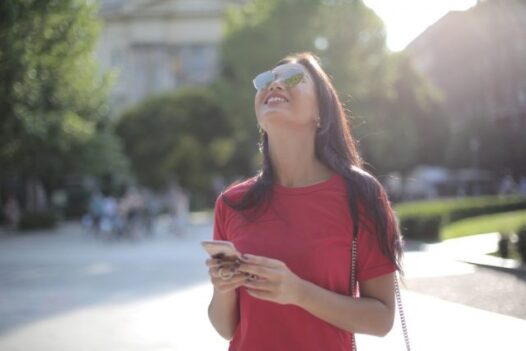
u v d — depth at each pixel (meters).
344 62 34.53
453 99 48.97
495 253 12.77
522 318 7.30
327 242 1.97
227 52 37.50
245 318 2.01
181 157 51.03
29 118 14.61
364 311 1.91
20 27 11.93
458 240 16.38
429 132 44.16
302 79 2.09
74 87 15.80
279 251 1.99
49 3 12.51
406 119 41.34
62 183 43.91
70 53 14.20
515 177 38.66
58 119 16.44
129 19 72.88
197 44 72.75
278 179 2.17
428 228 17.48
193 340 6.91
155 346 6.66
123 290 11.18
